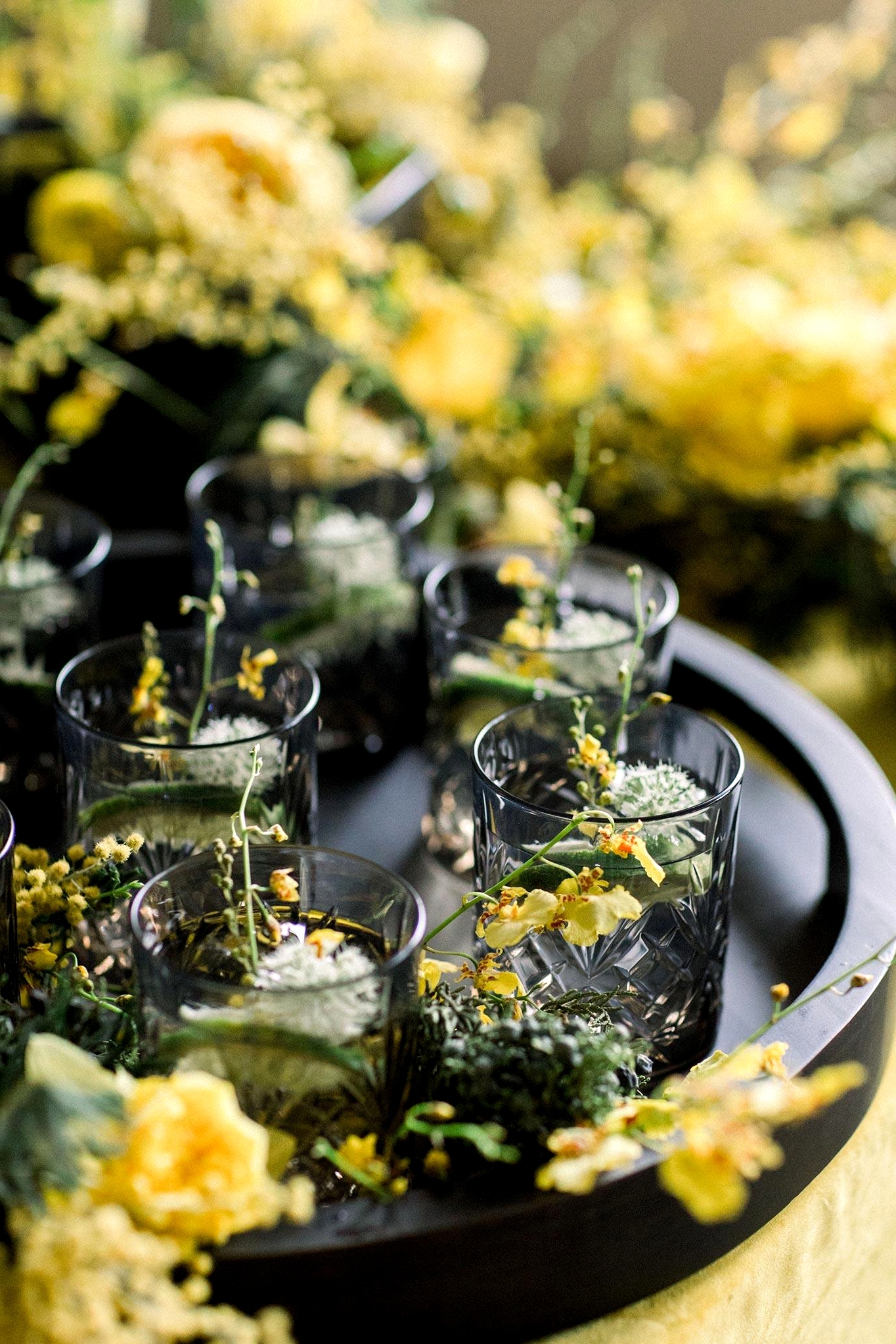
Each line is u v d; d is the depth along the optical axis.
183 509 1.23
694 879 0.73
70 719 0.77
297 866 0.69
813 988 0.73
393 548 0.94
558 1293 0.66
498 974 0.71
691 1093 0.64
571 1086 0.66
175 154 1.10
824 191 1.48
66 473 1.22
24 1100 0.62
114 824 0.77
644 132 1.53
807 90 1.45
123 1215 0.60
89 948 0.76
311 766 0.80
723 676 0.96
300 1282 0.63
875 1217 0.76
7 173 1.21
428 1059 0.68
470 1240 0.64
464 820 0.86
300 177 1.10
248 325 1.13
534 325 1.25
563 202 1.56
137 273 1.08
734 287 1.22
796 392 1.15
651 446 1.20
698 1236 0.67
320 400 1.12
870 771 0.88
